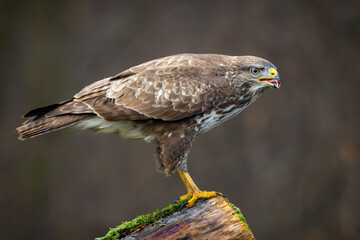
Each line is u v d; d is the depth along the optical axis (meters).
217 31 15.58
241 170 14.70
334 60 15.30
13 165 15.37
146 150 15.05
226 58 7.51
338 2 15.34
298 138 14.91
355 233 14.48
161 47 15.84
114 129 7.33
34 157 15.34
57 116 7.07
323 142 14.95
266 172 14.73
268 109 14.86
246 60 7.38
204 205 6.21
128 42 15.97
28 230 15.27
